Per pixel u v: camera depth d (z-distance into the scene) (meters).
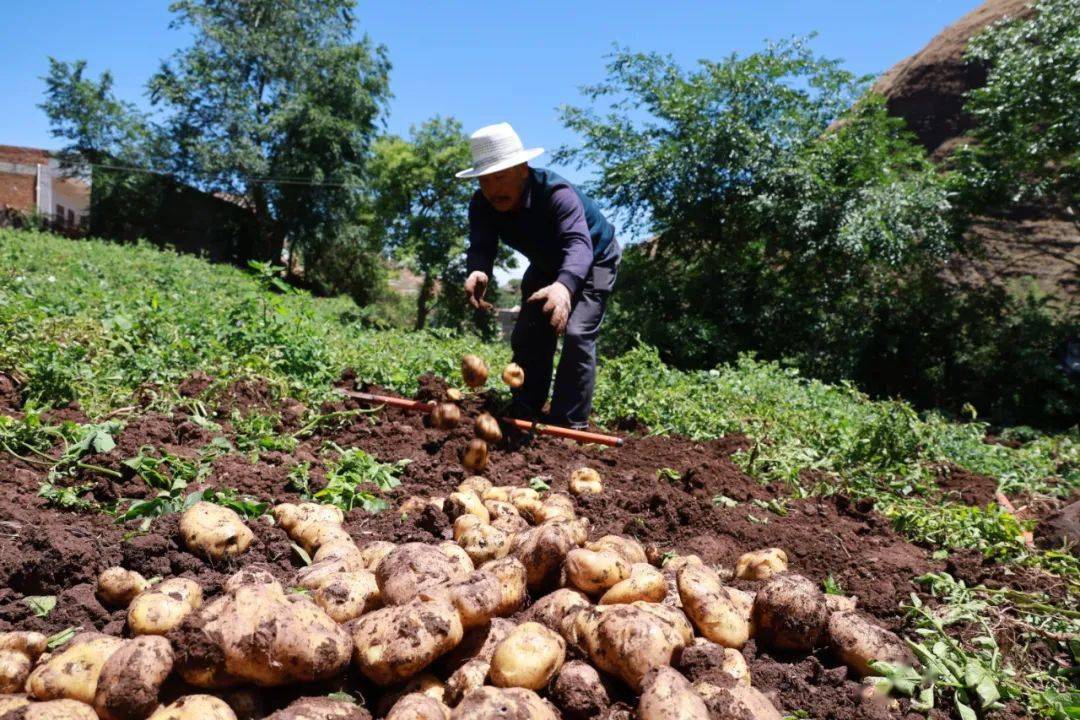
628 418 7.18
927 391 18.20
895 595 3.36
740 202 20.14
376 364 7.34
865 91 20.50
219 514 3.24
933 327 18.41
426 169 34.38
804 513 4.65
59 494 3.57
